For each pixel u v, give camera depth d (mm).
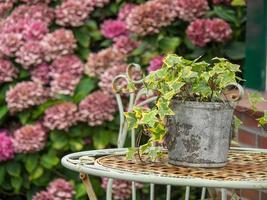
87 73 4785
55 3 5039
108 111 4707
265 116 2922
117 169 2691
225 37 4840
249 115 3873
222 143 2750
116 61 4785
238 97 2744
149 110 2797
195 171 2689
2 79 4887
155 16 4793
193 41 4852
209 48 4914
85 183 2832
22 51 4832
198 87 2713
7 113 4914
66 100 4785
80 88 4809
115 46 4840
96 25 4988
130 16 4809
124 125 3604
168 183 2496
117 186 4664
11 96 4773
